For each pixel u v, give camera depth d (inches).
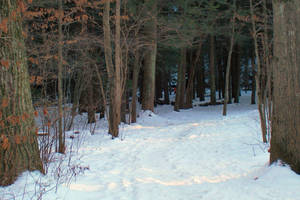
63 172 205.5
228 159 257.3
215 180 196.4
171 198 161.8
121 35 500.7
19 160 162.7
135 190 177.3
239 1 749.3
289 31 174.1
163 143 358.6
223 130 439.2
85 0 350.6
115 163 252.2
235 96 1122.7
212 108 988.6
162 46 722.2
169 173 220.1
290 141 171.2
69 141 349.4
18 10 165.8
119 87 390.9
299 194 143.7
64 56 369.7
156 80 1173.1
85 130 455.8
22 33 171.3
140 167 239.5
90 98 604.4
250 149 290.7
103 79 585.9
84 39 390.3
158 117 672.4
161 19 526.9
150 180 200.5
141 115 673.0
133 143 357.7
